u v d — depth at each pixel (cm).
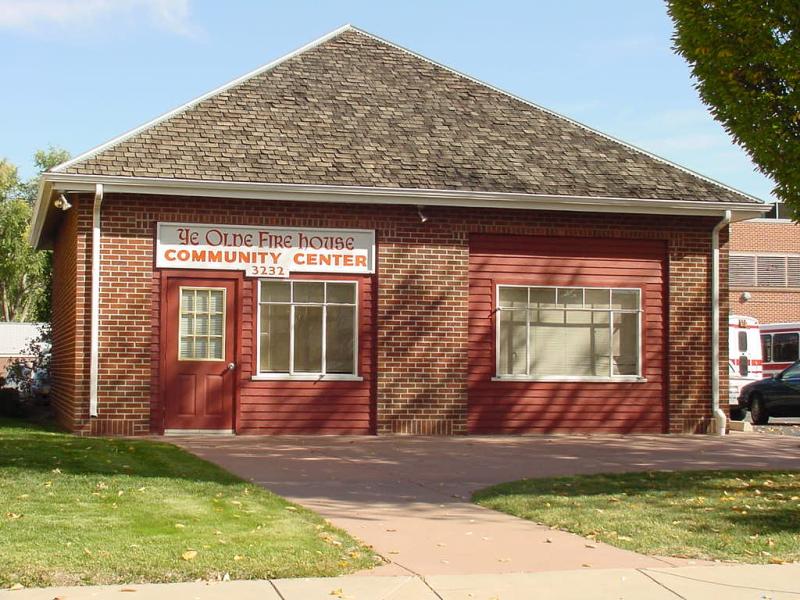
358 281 1953
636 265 2091
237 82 2089
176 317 1873
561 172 2067
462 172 2000
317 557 881
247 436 1889
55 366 2436
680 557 936
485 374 2009
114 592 766
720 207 2072
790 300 4453
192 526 981
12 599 741
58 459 1412
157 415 1862
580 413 2056
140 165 1842
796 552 955
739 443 1911
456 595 795
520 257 2036
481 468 1526
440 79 2255
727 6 1410
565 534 1038
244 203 1903
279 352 1927
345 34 2288
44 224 2275
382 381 1952
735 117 1441
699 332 2109
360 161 1967
